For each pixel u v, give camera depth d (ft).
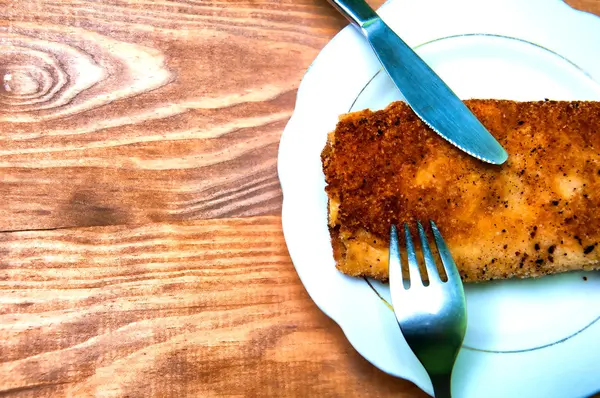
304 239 0.94
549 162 0.86
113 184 1.01
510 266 0.86
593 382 0.88
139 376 0.95
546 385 0.88
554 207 0.84
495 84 0.99
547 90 0.98
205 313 0.97
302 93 0.98
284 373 0.95
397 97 0.98
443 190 0.86
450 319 0.83
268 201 1.00
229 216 1.00
